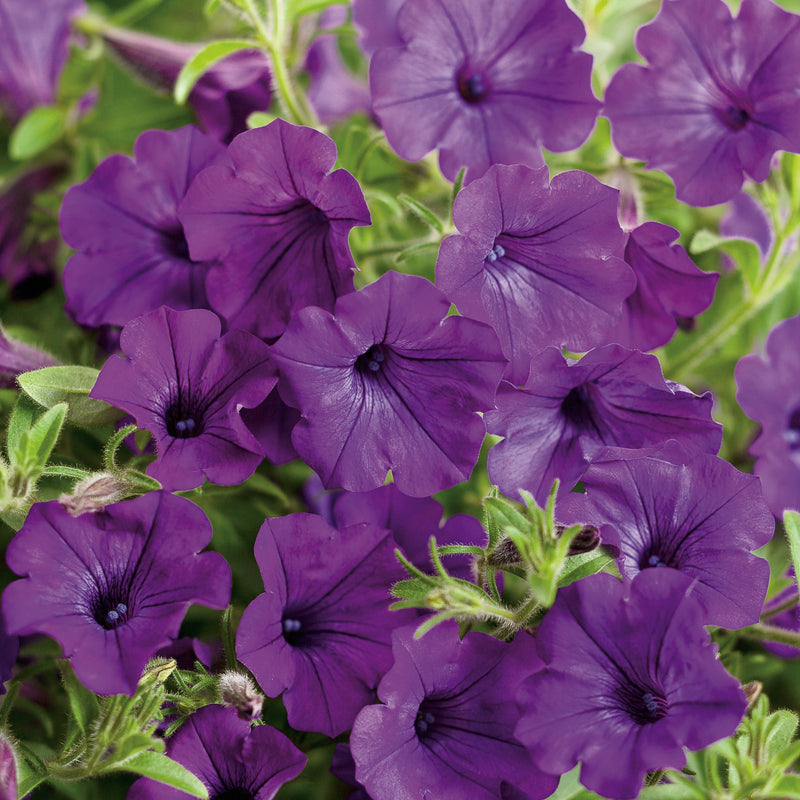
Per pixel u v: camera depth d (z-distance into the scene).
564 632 0.74
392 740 0.74
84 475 0.76
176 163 0.81
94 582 0.75
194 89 0.87
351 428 0.76
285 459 0.77
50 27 0.92
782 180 0.85
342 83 0.95
